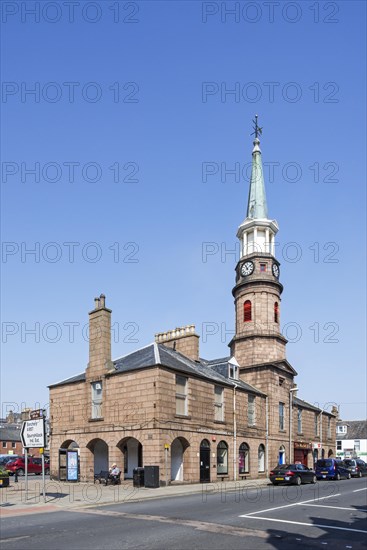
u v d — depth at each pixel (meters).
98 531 13.54
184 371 31.94
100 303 34.28
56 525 14.62
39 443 21.22
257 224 49.34
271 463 41.12
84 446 33.34
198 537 12.74
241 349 46.41
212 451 33.72
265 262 48.41
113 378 32.34
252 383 43.72
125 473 33.50
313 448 49.78
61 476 34.22
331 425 57.09
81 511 18.12
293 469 32.62
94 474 33.28
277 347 46.22
